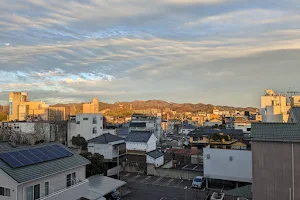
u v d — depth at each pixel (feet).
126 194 95.50
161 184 107.86
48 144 72.95
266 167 53.36
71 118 210.79
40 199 54.65
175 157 146.10
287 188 51.72
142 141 134.41
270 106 175.73
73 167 65.36
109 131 186.70
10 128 178.09
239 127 219.82
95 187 81.66
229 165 98.78
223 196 61.62
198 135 174.70
